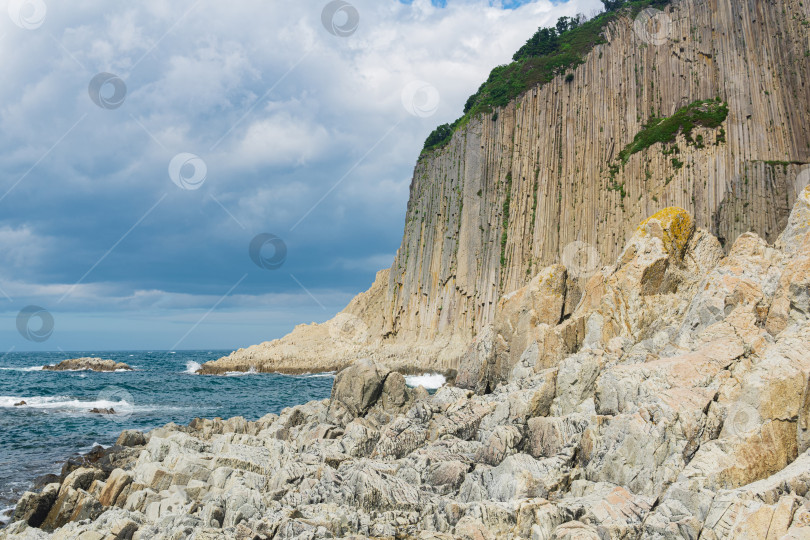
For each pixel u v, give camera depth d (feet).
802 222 63.00
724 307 60.59
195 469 58.23
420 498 50.52
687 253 82.02
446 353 266.98
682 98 244.83
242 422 89.25
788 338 46.75
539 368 82.69
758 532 33.55
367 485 49.90
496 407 68.49
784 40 225.56
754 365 46.75
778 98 217.77
